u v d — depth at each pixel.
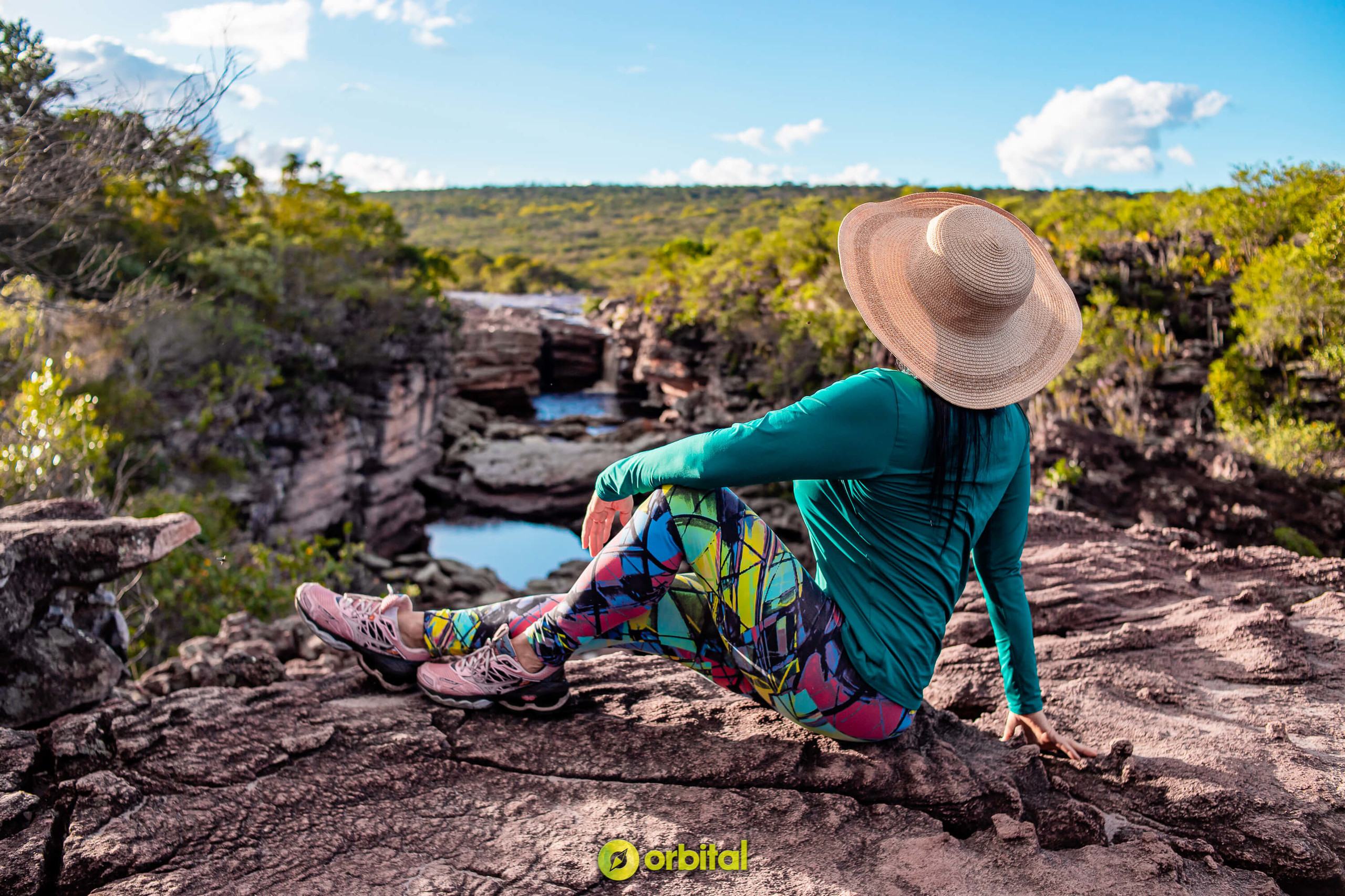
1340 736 2.32
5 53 4.62
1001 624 2.13
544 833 1.79
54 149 4.98
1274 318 8.98
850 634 1.85
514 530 41.12
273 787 1.88
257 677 2.95
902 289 1.77
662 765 2.01
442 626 2.22
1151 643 2.86
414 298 41.41
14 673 2.20
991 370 1.74
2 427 6.95
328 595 2.23
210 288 26.61
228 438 23.78
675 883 1.67
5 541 2.25
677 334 60.78
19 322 8.45
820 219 58.00
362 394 34.88
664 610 1.94
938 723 2.26
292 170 48.31
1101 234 32.22
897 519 1.78
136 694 2.69
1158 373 23.31
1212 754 2.19
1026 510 1.98
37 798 1.76
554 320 82.44
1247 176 8.42
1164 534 3.80
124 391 18.44
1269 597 3.17
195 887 1.60
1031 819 1.95
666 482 1.81
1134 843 1.90
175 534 2.69
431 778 1.96
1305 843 1.86
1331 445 13.15
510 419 63.28
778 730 2.13
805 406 1.67
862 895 1.65
